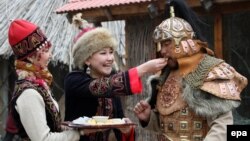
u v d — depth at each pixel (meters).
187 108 2.63
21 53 2.66
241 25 4.52
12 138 2.65
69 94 2.83
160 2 4.44
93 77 2.90
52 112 2.63
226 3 4.37
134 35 4.93
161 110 2.76
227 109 2.53
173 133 2.69
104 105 2.94
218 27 4.54
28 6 7.46
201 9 4.61
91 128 2.57
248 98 4.48
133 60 4.93
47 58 2.72
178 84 2.68
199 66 2.64
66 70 7.16
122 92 2.64
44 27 7.02
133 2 4.56
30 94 2.54
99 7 4.74
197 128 2.62
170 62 2.77
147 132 4.76
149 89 2.95
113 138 2.92
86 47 2.84
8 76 7.24
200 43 2.73
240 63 4.55
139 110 2.98
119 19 4.95
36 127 2.50
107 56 2.85
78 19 3.09
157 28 2.76
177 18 2.76
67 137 2.57
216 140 2.51
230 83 2.59
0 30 6.95
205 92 2.58
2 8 7.45
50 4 7.51
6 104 7.27
